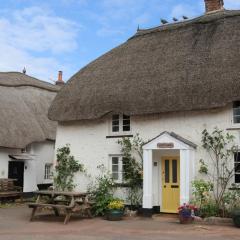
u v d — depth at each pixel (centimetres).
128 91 1912
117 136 1962
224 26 1892
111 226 1502
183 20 2133
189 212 1559
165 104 1767
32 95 3100
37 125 2794
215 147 1681
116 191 1905
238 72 1653
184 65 1834
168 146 1714
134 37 2223
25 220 1672
